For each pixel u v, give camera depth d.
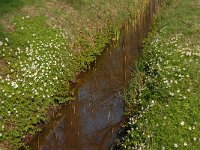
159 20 23.95
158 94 13.59
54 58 17.27
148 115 12.57
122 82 18.53
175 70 14.77
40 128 14.59
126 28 24.84
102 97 17.31
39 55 16.77
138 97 14.87
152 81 14.70
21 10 19.64
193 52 16.39
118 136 14.25
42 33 18.16
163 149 10.89
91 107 16.61
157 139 11.34
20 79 15.32
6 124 13.62
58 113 15.77
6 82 14.83
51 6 21.23
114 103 16.73
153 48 18.39
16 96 14.48
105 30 22.73
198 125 11.55
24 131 14.03
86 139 14.55
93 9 23.30
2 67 15.73
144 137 11.66
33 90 15.08
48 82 16.06
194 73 14.44
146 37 22.86
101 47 21.34
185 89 13.45
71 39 19.33
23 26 18.16
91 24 21.92
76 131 15.12
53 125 15.23
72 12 21.62
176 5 25.53
